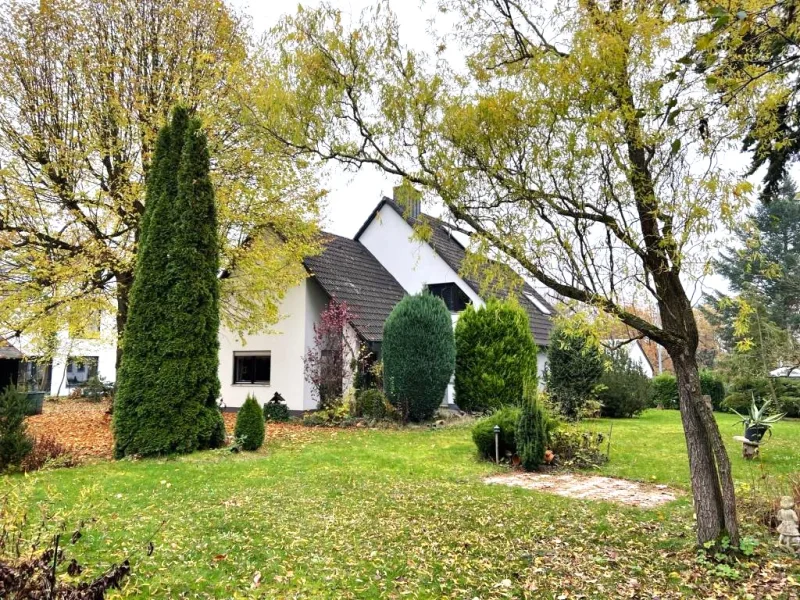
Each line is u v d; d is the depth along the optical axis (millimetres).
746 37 4242
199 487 7996
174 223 11320
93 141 13258
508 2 5281
